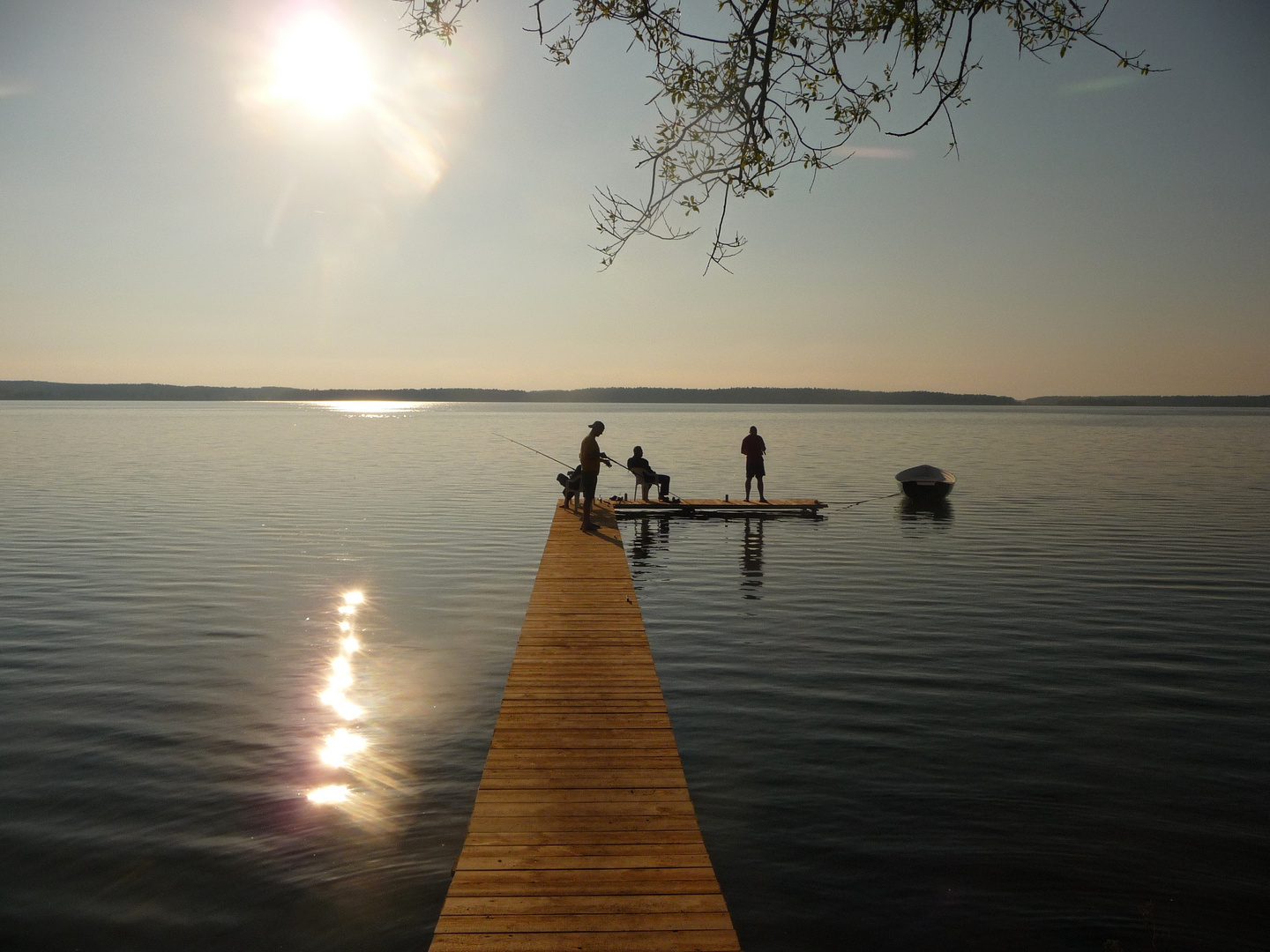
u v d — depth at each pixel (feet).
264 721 27.68
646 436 241.55
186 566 52.90
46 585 47.14
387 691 30.73
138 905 17.75
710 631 38.45
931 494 85.05
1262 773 23.68
